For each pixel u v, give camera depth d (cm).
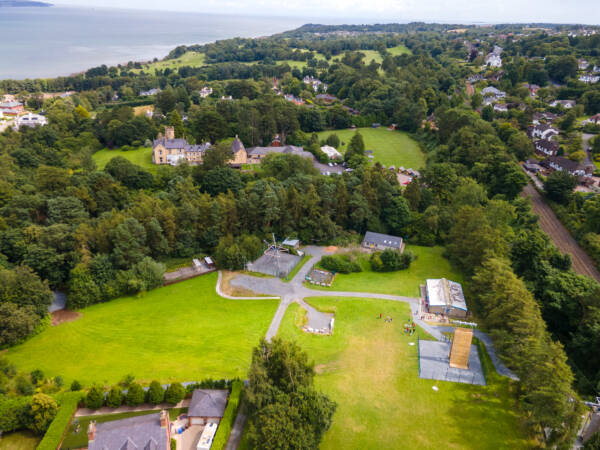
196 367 7350
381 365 7538
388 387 6981
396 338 8362
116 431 5231
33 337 8425
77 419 6069
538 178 16475
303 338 8356
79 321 9006
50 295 9056
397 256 11494
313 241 12975
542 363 5825
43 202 11662
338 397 6731
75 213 11262
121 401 6325
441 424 6269
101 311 9412
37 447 5475
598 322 7825
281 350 6100
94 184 13088
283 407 5506
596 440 5350
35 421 5891
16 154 15988
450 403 6656
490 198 14925
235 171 15250
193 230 11888
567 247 12144
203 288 10394
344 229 13600
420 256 12412
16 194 12025
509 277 8338
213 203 11988
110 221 10806
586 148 18338
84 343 8206
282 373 6112
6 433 5922
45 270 9862
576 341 7962
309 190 13275
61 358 7719
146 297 10012
